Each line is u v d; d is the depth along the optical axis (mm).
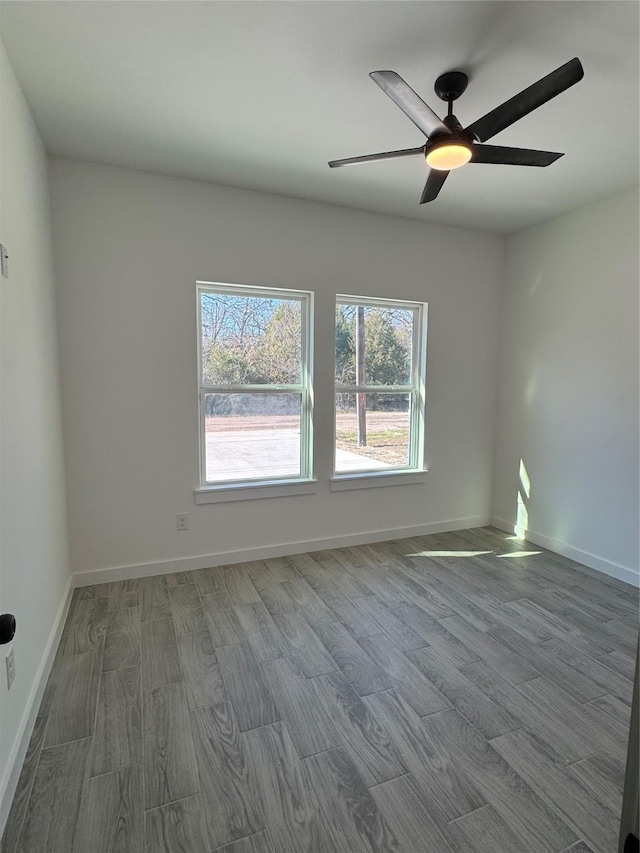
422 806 1443
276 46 1813
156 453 3109
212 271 3139
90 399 2918
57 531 2498
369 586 3018
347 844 1323
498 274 4137
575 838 1345
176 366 3113
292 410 3576
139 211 2938
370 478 3787
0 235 1635
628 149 2580
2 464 1530
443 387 4023
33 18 1659
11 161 1827
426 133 1838
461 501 4199
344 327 3715
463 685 2031
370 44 1801
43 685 1951
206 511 3283
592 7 1608
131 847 1310
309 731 1756
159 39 1772
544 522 3773
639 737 1088
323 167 2848
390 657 2236
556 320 3643
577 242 3461
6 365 1624
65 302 2812
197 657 2223
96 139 2529
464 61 1892
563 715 1851
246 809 1430
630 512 3117
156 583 3033
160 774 1554
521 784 1524
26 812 1410
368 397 3857
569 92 2059
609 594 2934
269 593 2902
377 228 3613
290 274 3357
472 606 2756
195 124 2381
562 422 3605
